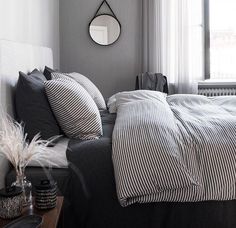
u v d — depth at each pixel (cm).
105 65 426
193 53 414
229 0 431
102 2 417
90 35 418
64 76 245
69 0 415
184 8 406
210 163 154
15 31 200
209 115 212
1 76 161
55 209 125
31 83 178
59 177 158
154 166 149
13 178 158
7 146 125
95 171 159
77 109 179
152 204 159
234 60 436
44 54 281
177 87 416
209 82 430
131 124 171
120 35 423
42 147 141
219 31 436
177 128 172
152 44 416
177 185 148
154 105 209
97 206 158
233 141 160
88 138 180
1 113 159
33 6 256
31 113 173
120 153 155
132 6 421
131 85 431
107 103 304
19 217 116
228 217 159
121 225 159
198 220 159
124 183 146
